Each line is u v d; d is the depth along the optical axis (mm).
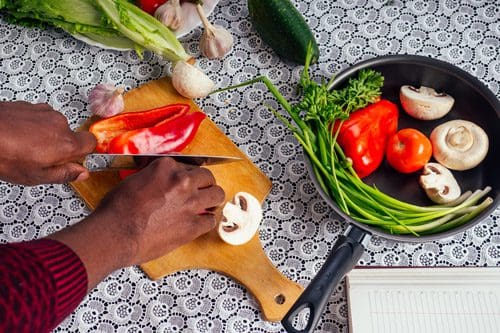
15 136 624
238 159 768
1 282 477
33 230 807
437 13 909
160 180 638
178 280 765
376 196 750
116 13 846
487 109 780
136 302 756
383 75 819
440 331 687
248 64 900
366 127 771
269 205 804
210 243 769
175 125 805
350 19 918
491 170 768
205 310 749
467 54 880
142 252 603
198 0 877
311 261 768
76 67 915
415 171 782
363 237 681
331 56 896
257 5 847
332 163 737
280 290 739
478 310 695
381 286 715
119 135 801
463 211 740
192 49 916
